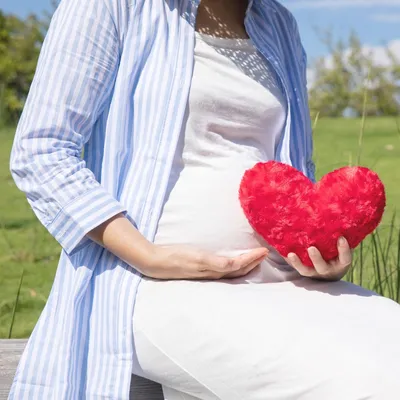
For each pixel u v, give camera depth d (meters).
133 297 2.29
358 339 1.98
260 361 2.01
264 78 2.63
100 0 2.42
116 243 2.30
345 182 2.30
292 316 2.08
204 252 2.30
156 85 2.42
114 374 2.25
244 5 2.74
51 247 6.03
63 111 2.36
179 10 2.52
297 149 2.82
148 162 2.39
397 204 6.23
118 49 2.44
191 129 2.43
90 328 2.36
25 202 7.36
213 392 2.12
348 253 2.29
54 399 2.27
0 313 4.65
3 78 12.24
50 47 2.41
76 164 2.35
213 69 2.50
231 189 2.42
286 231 2.29
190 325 2.15
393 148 8.81
